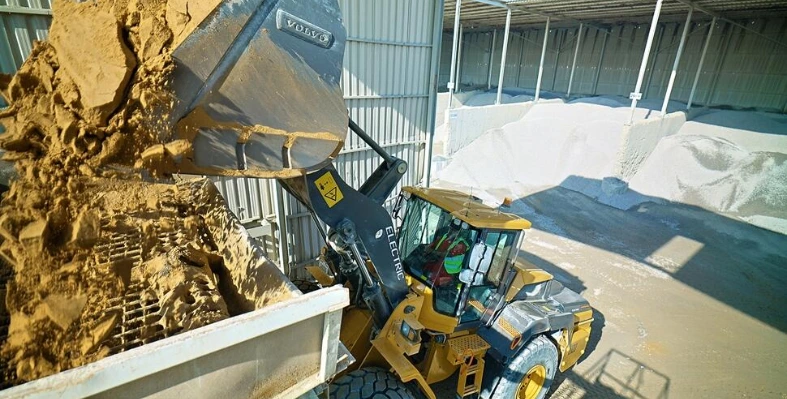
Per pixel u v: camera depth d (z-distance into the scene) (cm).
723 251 862
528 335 391
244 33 169
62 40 167
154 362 115
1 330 140
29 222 150
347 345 352
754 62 1473
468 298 382
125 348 139
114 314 150
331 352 166
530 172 1312
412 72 710
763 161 1092
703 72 1611
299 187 271
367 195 316
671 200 1135
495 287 399
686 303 671
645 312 643
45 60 171
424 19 688
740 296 697
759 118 1366
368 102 667
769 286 732
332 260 392
